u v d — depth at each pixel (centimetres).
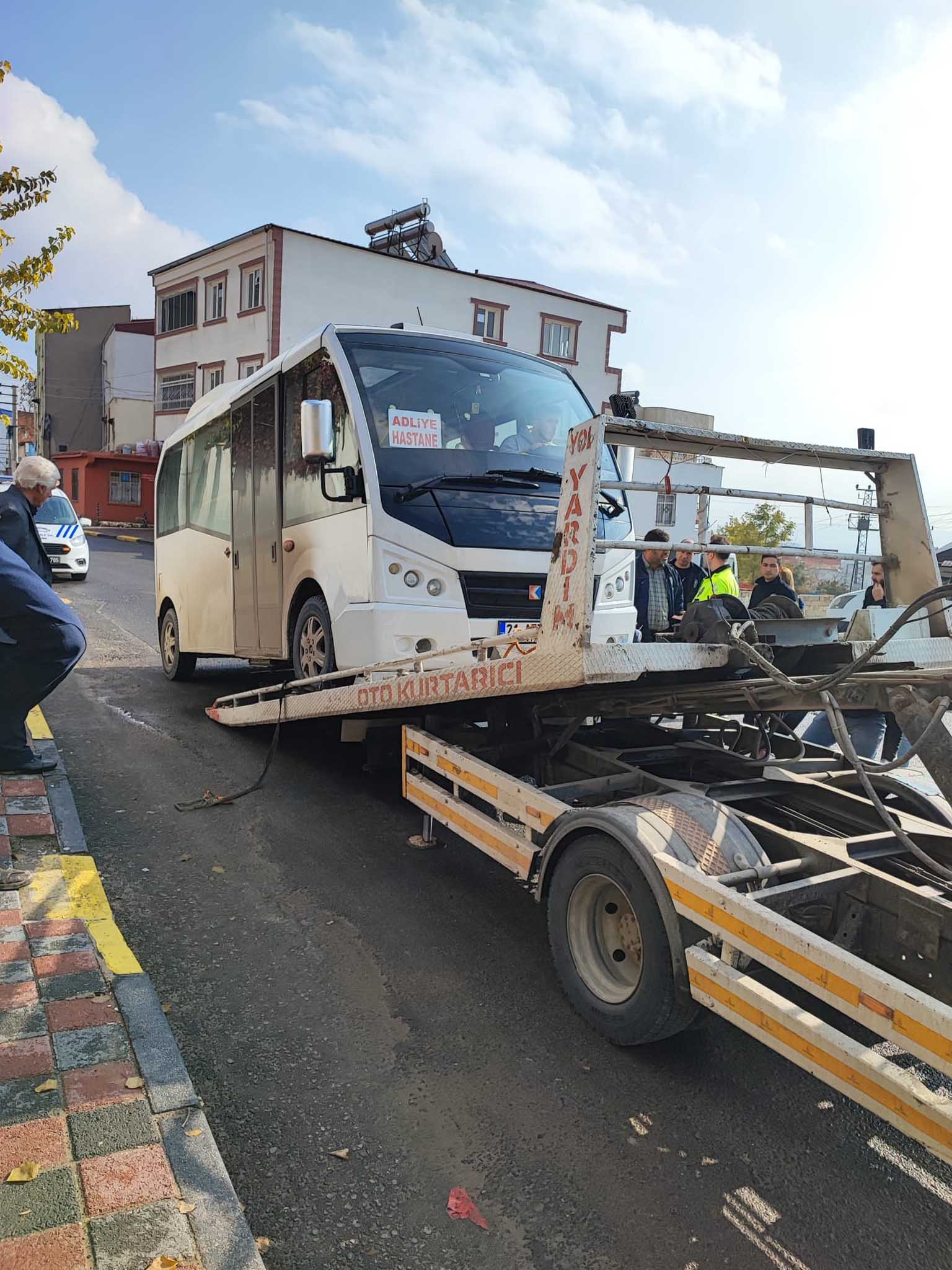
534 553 569
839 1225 255
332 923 431
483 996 371
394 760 628
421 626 545
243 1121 288
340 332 623
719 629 388
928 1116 222
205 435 896
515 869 401
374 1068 319
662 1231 251
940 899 301
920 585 448
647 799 353
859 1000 244
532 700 478
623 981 339
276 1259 236
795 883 309
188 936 411
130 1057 287
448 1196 260
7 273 1113
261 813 582
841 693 345
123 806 580
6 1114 257
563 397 679
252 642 768
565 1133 289
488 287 3381
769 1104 309
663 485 389
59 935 365
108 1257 210
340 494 592
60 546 1848
